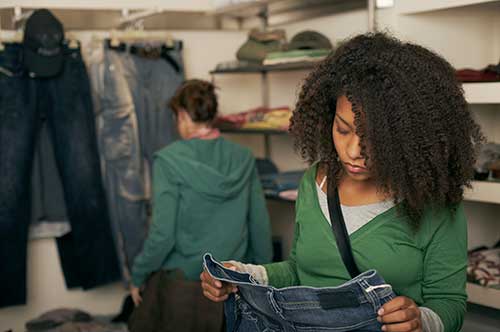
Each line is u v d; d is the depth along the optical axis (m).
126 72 3.62
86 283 3.69
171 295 2.66
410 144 1.35
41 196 3.61
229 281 1.50
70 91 3.52
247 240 2.88
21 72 3.40
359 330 1.40
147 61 3.67
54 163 3.61
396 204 1.46
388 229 1.47
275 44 3.63
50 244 3.75
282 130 3.38
